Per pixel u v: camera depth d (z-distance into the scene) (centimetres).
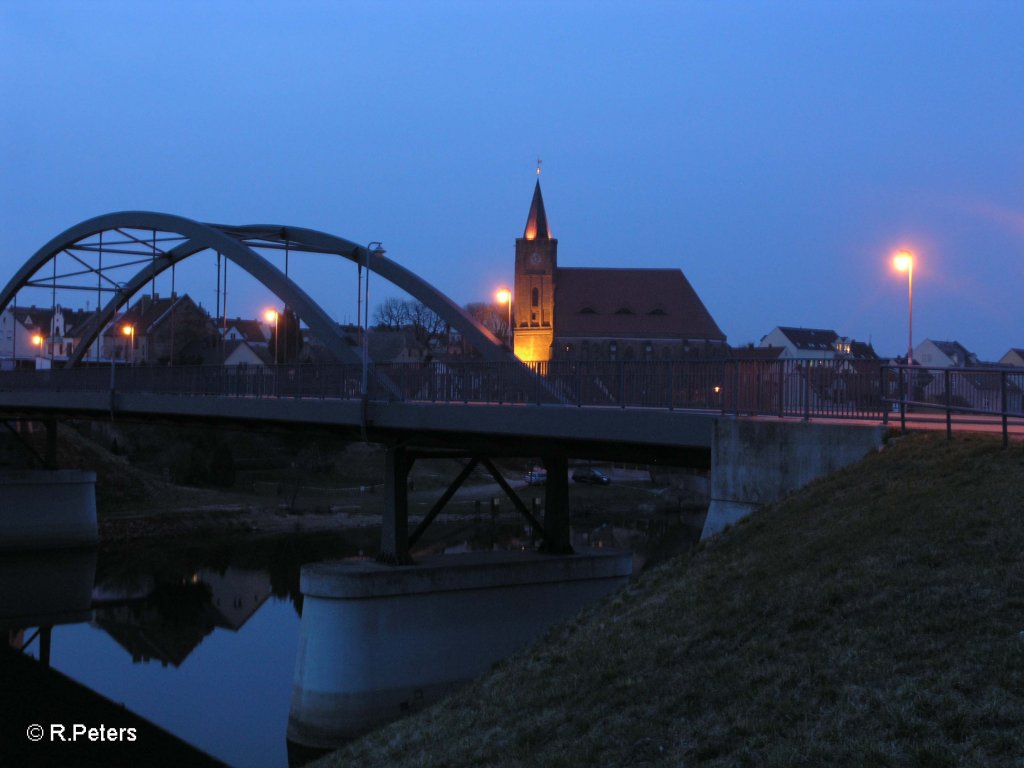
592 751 1076
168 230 4419
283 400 3178
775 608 1241
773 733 952
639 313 13912
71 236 5356
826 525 1437
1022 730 830
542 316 13562
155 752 2892
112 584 5362
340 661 2692
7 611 4775
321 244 3791
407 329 12469
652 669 1247
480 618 2848
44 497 6159
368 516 7469
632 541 6419
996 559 1126
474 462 3050
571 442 2569
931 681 938
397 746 1473
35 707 3394
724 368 2025
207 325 10644
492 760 1204
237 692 3541
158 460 8788
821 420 1825
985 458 1427
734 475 1830
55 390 5009
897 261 2930
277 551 6266
